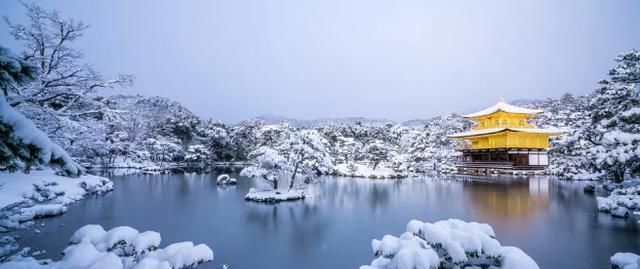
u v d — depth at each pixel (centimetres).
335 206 1977
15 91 1516
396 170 4138
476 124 5369
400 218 1644
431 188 2859
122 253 594
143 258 557
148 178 3684
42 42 1722
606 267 942
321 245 1213
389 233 1371
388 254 600
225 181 3073
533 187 2798
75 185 2284
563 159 3944
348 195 2445
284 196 2175
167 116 6588
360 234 1357
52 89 1734
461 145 5484
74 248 538
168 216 1677
